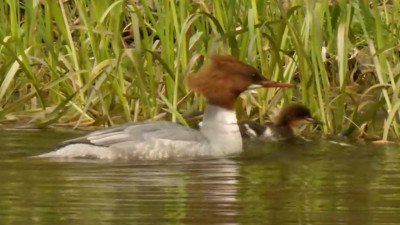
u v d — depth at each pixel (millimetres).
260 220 9984
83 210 10352
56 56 16062
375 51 15102
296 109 15070
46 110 15664
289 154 13594
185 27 14742
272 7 15797
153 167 12586
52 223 9859
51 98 16391
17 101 15508
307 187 11453
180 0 15422
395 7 16156
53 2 15711
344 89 15172
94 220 9969
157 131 13336
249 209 10398
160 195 10992
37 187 11352
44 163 12688
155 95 15336
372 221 9961
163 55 15414
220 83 13867
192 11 15648
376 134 15047
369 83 17891
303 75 15180
